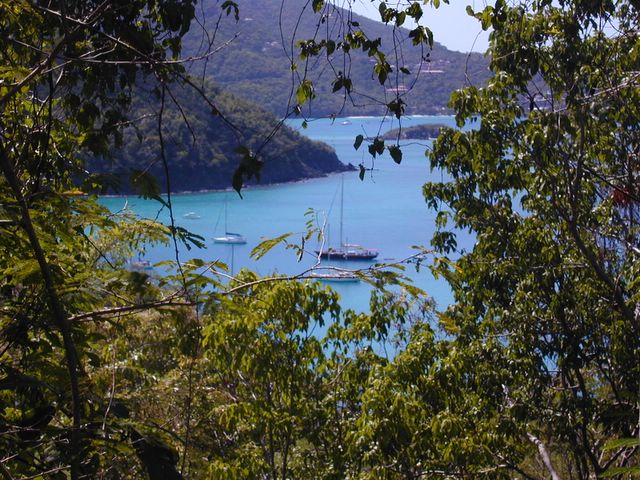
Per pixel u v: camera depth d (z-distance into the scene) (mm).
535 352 10523
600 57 9578
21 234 3234
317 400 8883
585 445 10188
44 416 3328
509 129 10500
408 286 3117
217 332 7547
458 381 8703
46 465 3074
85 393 3355
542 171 10219
